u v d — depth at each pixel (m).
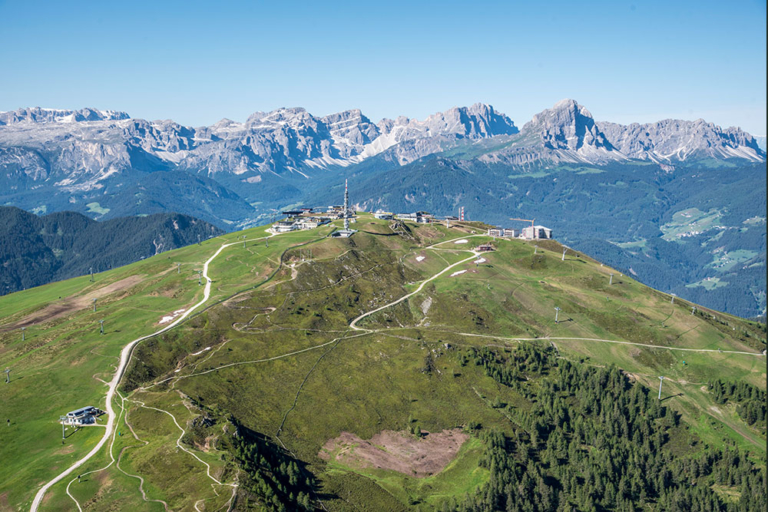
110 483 165.50
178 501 157.88
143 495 160.25
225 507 155.00
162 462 173.25
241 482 166.12
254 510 157.75
